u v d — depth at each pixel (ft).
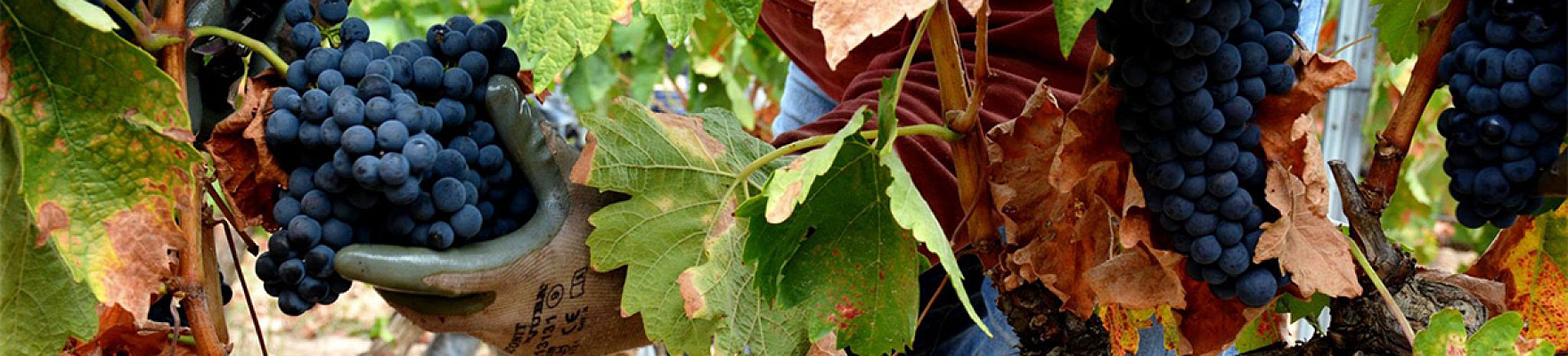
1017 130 1.89
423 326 1.86
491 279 1.77
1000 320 3.07
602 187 1.85
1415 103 1.75
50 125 1.61
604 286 1.96
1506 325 1.62
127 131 1.64
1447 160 1.76
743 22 1.61
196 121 1.85
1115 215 1.86
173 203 1.69
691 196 1.94
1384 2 2.04
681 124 1.97
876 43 2.74
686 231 1.92
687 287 1.81
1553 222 1.93
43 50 1.57
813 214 1.82
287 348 10.44
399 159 1.61
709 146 1.98
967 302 1.56
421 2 6.79
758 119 9.78
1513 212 1.73
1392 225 7.80
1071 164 1.78
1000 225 1.98
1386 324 1.77
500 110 1.82
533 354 1.97
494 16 6.78
